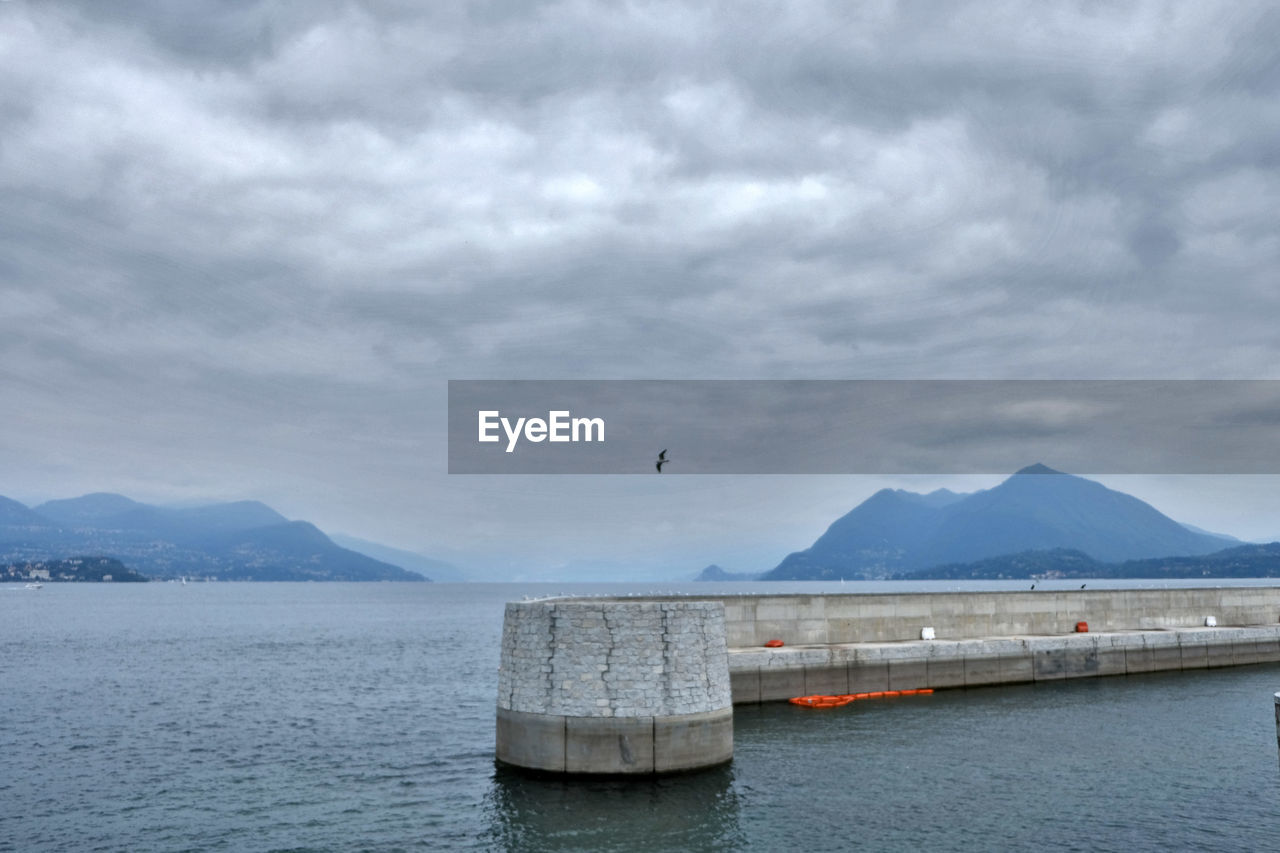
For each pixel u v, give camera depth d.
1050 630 55.78
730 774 31.80
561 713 30.41
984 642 50.44
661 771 30.22
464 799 32.66
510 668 32.03
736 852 25.78
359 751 42.03
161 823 30.72
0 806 32.97
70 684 68.38
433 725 49.41
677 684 30.67
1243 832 27.67
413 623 157.75
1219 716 43.59
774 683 44.34
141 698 60.62
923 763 34.91
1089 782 32.69
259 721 50.94
